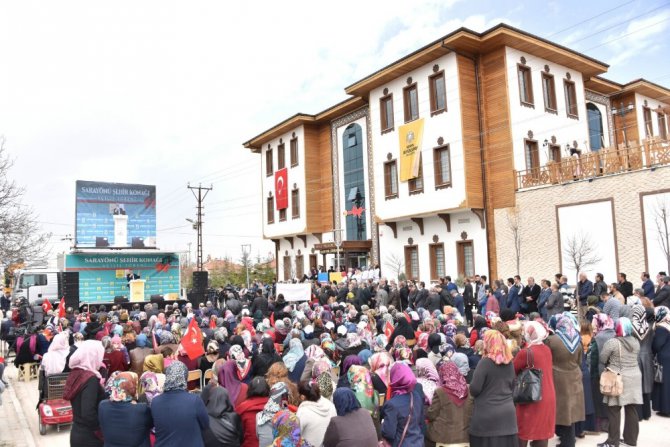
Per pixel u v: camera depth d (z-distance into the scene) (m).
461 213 26.72
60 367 9.09
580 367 7.27
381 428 5.26
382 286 21.83
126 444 4.87
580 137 28.72
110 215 40.94
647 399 8.48
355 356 6.86
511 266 24.47
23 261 18.83
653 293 14.98
